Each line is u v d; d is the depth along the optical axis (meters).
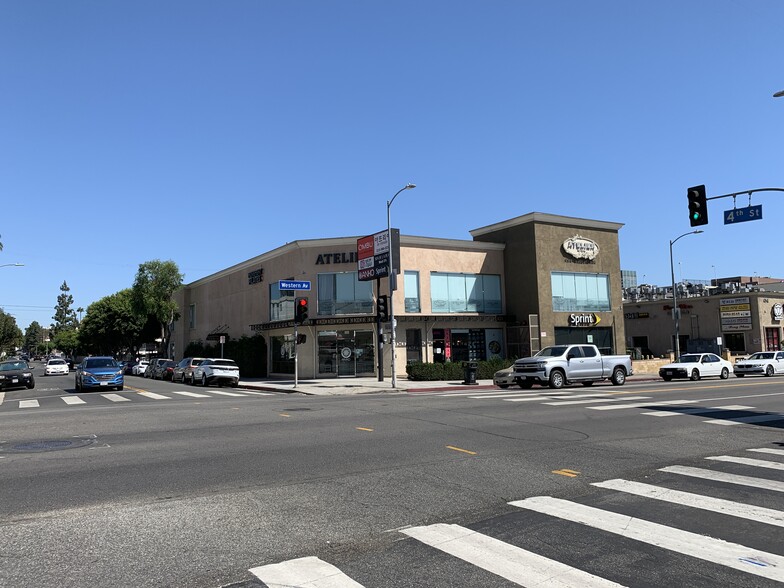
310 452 9.51
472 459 8.93
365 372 34.12
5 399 23.61
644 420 13.32
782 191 20.47
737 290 59.28
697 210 20.73
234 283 45.50
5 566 4.64
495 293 38.31
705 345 50.84
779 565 4.59
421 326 35.19
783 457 9.16
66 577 4.42
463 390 25.47
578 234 38.66
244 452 9.53
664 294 60.97
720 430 11.87
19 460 8.99
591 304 38.78
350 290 34.44
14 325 105.81
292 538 5.32
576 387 24.58
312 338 34.59
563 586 4.20
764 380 29.84
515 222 38.12
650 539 5.22
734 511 6.12
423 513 6.11
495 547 5.04
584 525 5.65
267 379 36.25
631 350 44.59
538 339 35.94
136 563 4.71
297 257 35.62
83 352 101.00
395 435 11.24
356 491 7.02
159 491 7.04
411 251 35.47
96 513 6.12
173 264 55.97
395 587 4.20
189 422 13.48
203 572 4.51
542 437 10.98
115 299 74.06
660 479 7.64
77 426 12.94
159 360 45.31
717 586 4.19
